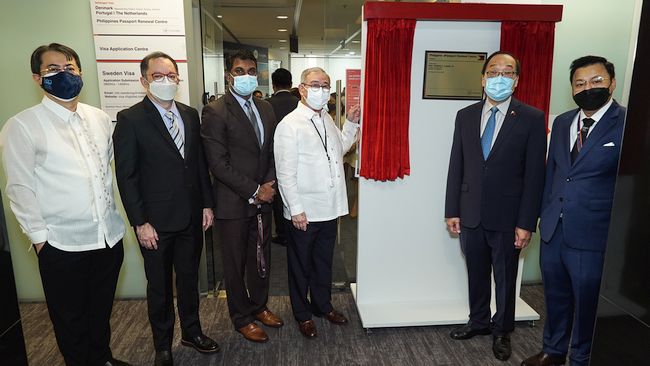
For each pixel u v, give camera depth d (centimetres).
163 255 202
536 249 318
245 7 589
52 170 171
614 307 138
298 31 779
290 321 265
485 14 226
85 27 262
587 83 170
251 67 215
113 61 261
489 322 238
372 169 243
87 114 187
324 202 229
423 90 241
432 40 235
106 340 205
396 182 252
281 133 220
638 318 127
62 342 187
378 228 257
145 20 259
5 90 265
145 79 190
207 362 222
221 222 227
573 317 201
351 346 236
